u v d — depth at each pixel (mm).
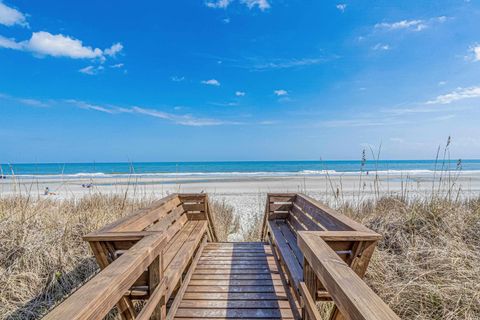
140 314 1641
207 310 2609
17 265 3383
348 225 2277
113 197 7359
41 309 3051
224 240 6312
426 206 4582
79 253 3816
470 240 3807
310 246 1722
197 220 4867
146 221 2904
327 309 2969
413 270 3238
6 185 9328
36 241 3766
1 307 2963
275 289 3021
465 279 3023
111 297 1176
